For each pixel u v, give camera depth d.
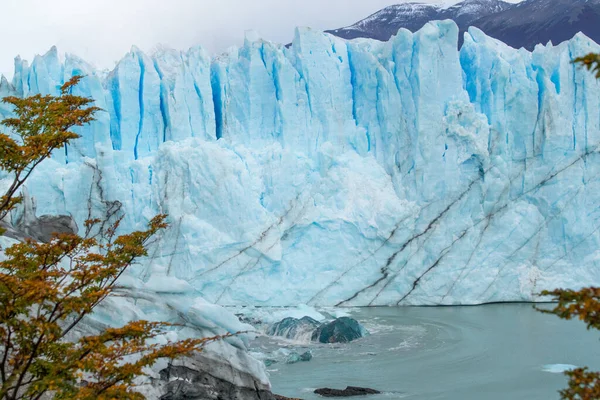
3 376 9.68
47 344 9.98
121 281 15.47
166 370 14.52
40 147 11.42
